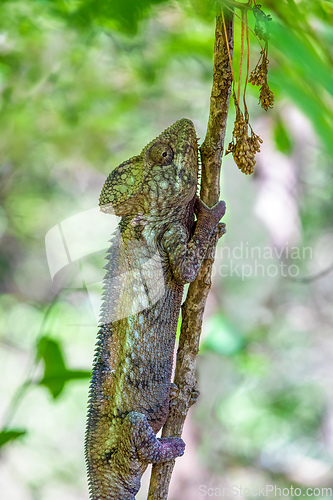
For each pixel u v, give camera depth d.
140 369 1.83
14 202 3.38
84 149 2.63
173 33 2.03
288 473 3.23
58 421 3.12
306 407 3.43
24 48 2.12
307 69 1.69
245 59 1.80
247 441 3.28
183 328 1.81
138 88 2.51
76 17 1.72
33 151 2.74
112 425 1.83
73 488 3.13
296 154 2.51
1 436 1.80
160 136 1.84
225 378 2.87
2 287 3.73
